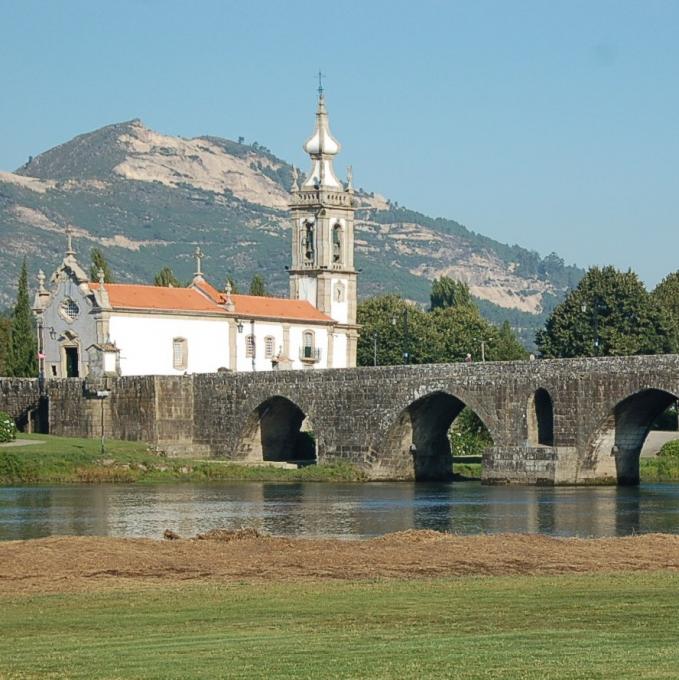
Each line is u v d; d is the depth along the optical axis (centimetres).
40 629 7606
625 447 18900
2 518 14712
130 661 6594
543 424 19575
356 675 6200
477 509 15450
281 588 8944
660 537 11262
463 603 8238
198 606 8269
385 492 18075
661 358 17925
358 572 9619
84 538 11231
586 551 10556
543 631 7281
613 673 6141
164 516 14900
